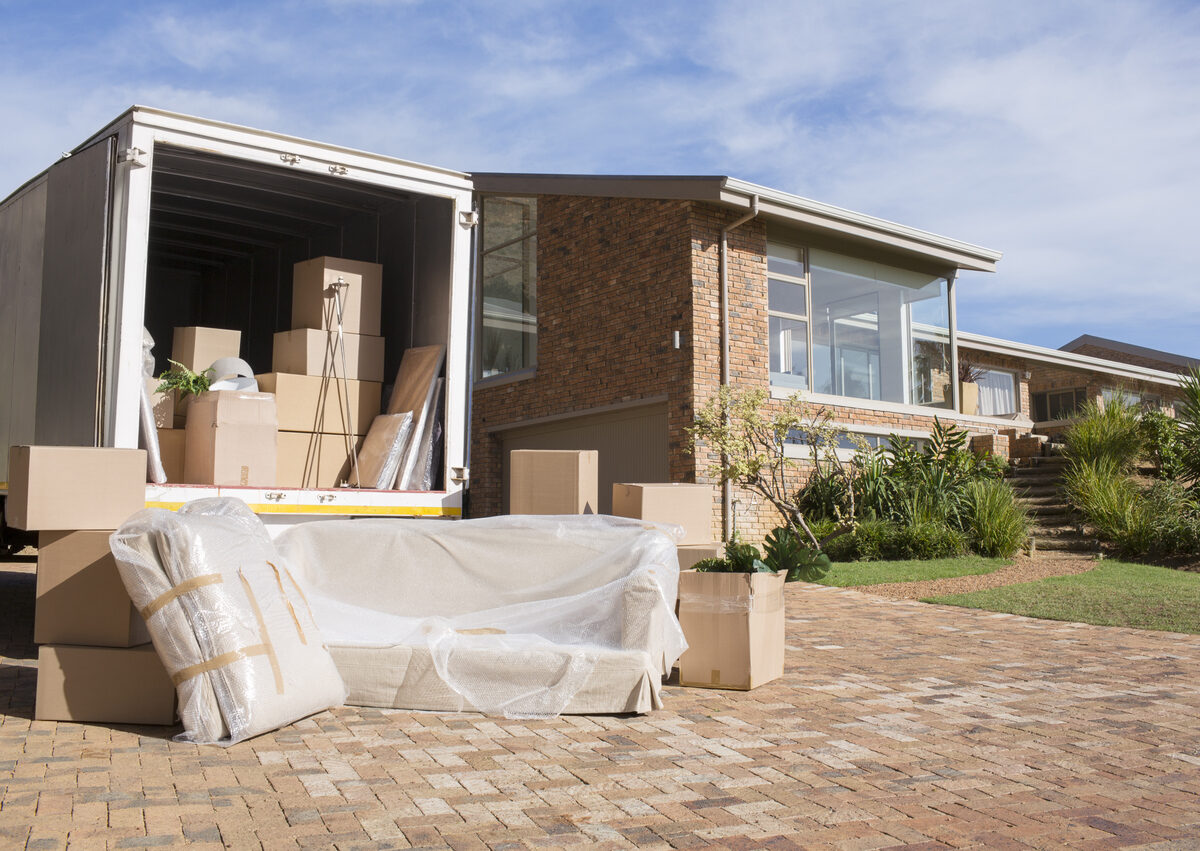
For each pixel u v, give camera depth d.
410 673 4.95
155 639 4.32
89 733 4.34
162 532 4.37
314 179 7.25
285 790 3.57
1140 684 5.68
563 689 4.82
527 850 3.02
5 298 7.15
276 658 4.47
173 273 9.95
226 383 6.79
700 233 12.23
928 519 12.10
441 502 6.74
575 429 13.88
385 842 3.06
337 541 5.73
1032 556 11.52
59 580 4.67
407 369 7.24
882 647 6.87
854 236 13.54
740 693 5.37
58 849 2.94
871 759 4.12
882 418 14.13
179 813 3.29
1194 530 11.15
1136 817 3.44
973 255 15.20
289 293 8.94
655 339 12.53
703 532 6.68
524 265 14.95
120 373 5.54
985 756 4.19
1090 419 14.98
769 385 12.71
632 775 3.84
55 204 6.29
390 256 7.80
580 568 5.40
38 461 4.61
